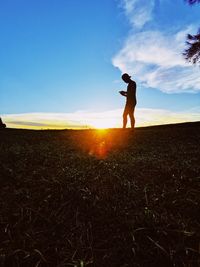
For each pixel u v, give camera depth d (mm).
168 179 5004
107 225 3629
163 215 3729
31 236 3400
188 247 3125
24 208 4004
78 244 3230
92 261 2955
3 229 3562
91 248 3154
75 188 4523
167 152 7355
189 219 3646
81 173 5336
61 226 3596
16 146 8797
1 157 6809
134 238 3271
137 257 3043
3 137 11547
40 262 3020
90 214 3842
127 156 6934
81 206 4043
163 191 4422
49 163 6164
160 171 5340
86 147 8641
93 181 4938
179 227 3443
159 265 2951
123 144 9156
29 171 5586
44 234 3473
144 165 5789
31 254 3098
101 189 4605
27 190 4559
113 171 5430
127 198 4270
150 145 8797
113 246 3234
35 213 3914
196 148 7785
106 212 3871
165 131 12594
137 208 3957
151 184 4805
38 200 4273
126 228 3521
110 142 9680
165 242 3252
